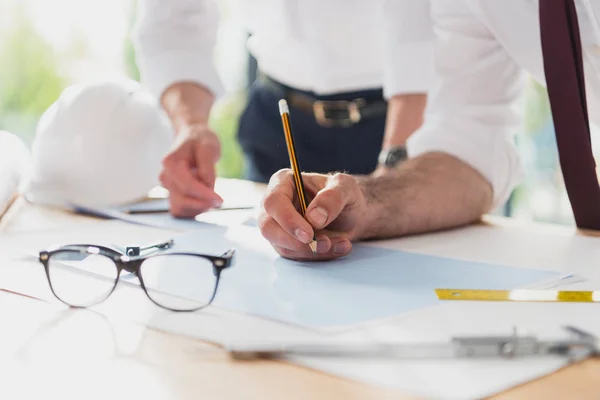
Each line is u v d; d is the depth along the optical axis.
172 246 1.01
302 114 1.80
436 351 0.59
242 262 0.93
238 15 1.84
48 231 1.17
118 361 0.59
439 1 1.33
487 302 0.75
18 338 0.65
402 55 1.57
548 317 0.70
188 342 0.64
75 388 0.54
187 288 0.80
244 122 1.90
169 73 1.59
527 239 1.12
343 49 1.71
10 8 3.32
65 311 0.73
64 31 3.33
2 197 1.26
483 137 1.29
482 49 1.31
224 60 2.83
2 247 1.03
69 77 3.36
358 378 0.54
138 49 1.66
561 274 0.88
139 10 1.69
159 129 1.47
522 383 0.54
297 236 0.90
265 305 0.74
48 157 1.41
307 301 0.75
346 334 0.65
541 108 2.53
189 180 1.28
